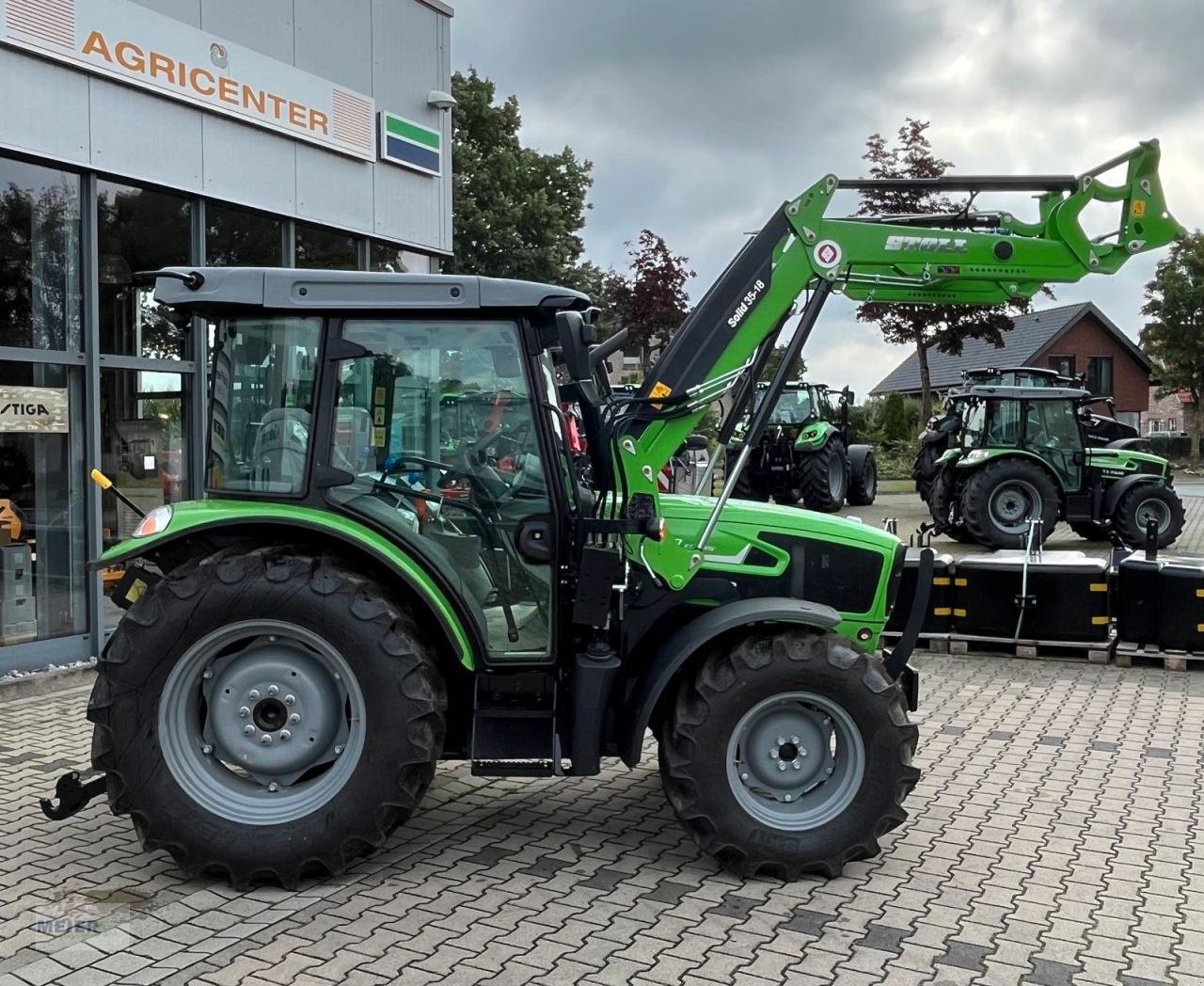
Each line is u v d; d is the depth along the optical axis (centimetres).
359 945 362
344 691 421
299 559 414
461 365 429
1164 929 377
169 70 800
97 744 406
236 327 427
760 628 439
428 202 1090
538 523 433
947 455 1455
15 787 530
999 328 2392
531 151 3319
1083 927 379
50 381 753
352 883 415
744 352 458
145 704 406
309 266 970
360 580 415
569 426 455
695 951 359
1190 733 628
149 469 827
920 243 470
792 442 1798
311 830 404
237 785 420
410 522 430
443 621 416
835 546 479
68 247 759
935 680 756
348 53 977
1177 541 1509
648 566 449
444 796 522
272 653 422
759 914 389
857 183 468
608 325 2564
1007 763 573
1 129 695
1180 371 3853
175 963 349
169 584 412
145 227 814
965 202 496
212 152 848
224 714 420
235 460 431
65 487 766
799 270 463
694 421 448
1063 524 1800
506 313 427
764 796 431
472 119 3197
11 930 374
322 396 421
